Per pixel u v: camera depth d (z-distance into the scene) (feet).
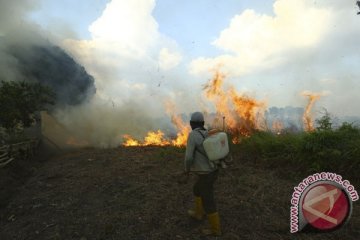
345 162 20.76
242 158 26.27
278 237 14.79
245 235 14.99
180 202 18.45
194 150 14.87
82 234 15.56
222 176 22.66
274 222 16.06
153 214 17.06
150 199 18.92
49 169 27.43
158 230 15.60
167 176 22.79
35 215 18.03
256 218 16.52
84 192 20.68
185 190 20.15
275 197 18.81
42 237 15.58
